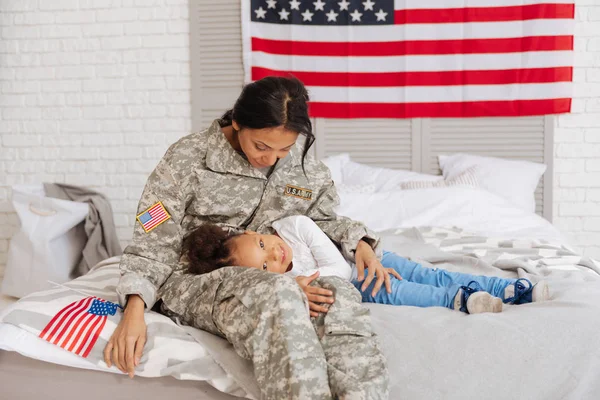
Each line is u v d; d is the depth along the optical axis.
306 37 3.93
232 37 3.99
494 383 1.65
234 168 2.07
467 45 3.84
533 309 1.86
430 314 1.91
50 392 1.83
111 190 4.16
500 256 2.61
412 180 3.70
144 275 1.90
